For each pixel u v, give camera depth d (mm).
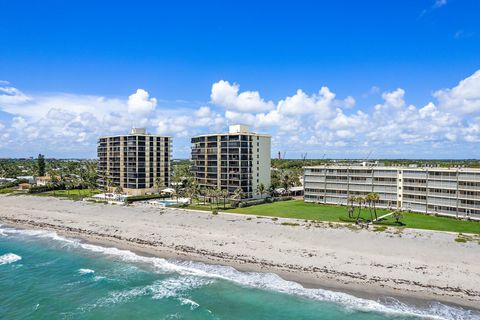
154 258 68750
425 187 104500
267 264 62375
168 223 93438
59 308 49406
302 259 63406
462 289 50094
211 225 88812
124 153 162125
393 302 47719
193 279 57875
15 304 50844
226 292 52781
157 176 164500
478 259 59531
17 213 119688
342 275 56406
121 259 69000
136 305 49812
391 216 98188
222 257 66938
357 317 44500
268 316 45656
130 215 105812
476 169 95062
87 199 140750
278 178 175500
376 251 65250
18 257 71625
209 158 138250
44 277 60750
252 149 132500
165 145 167500
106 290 54844
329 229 80688
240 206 117250
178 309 48312
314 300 49250
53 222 103688
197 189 132375
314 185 127562
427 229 80125
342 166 124438
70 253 74000
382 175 114000
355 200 99750
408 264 58812
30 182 198000
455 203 97250
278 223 88000
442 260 59656
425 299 48094
